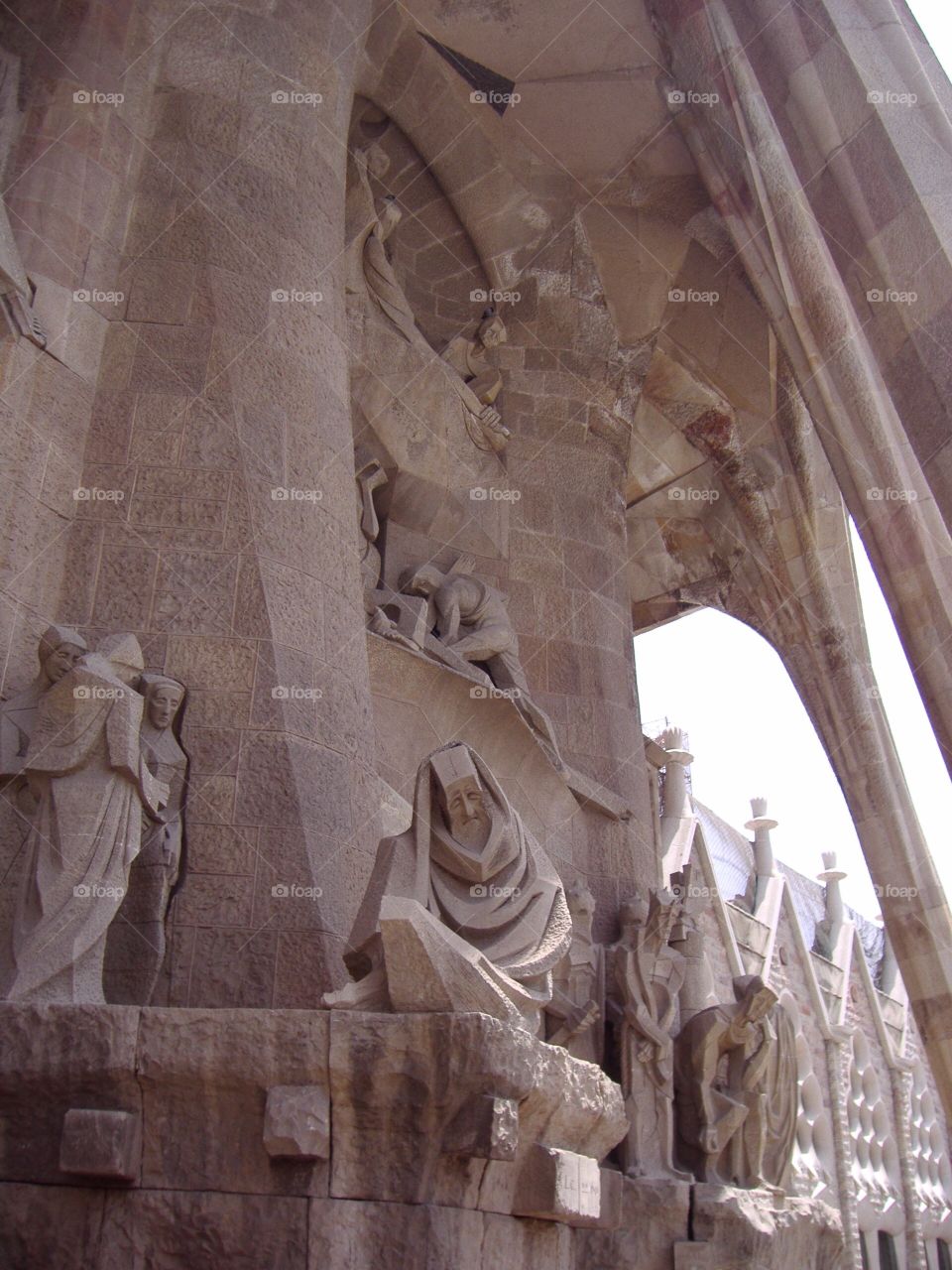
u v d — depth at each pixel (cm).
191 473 868
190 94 1034
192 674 802
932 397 966
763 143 1193
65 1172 543
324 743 816
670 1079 979
